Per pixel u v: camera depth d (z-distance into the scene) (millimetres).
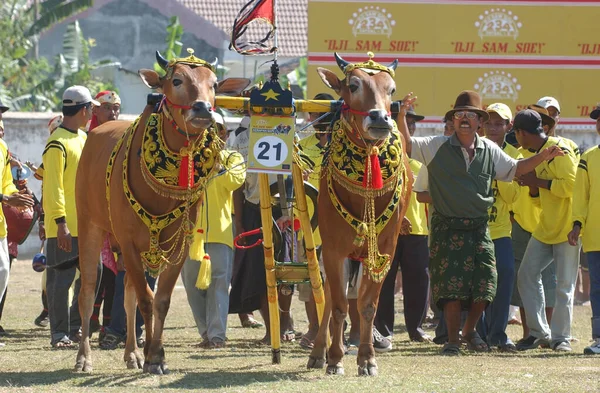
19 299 31094
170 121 16125
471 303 20625
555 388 15273
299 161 17203
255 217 22328
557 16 38969
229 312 22797
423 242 22750
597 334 20547
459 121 19922
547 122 24078
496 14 38750
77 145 20875
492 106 22547
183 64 16203
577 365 18375
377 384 15625
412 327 22984
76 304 22250
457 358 19484
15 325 25562
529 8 38906
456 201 20016
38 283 35750
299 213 17312
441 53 38656
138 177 16375
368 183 16031
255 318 28531
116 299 21234
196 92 15914
